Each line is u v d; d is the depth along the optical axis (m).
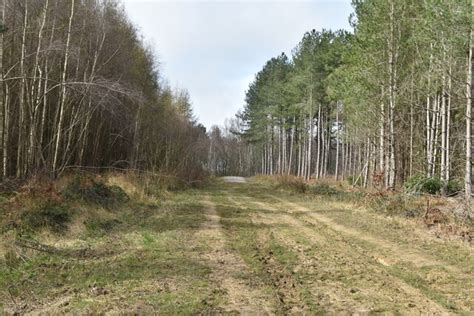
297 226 13.34
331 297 6.43
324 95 37.97
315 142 56.09
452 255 9.02
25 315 5.52
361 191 19.45
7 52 17.91
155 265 8.02
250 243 10.44
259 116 56.69
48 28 18.36
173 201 19.64
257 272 7.75
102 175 20.55
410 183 17.86
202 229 12.22
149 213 14.91
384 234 11.58
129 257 8.55
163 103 34.69
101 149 25.55
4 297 6.16
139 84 27.34
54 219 10.60
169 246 9.70
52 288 6.60
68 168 19.72
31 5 17.06
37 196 11.54
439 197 15.58
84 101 19.28
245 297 6.32
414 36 15.38
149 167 26.20
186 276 7.34
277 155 66.94
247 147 87.62
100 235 10.50
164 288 6.64
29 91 18.41
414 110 23.72
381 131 21.23
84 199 13.02
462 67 14.55
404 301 6.27
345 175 43.38
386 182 21.48
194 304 5.93
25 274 7.19
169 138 28.98
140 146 26.78
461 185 17.41
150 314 5.54
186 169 30.55
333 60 33.06
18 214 10.34
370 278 7.46
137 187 18.91
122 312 5.59
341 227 13.05
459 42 12.86
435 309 5.94
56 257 8.28
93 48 21.11
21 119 16.44
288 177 34.47
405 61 19.52
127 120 24.47
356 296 6.48
